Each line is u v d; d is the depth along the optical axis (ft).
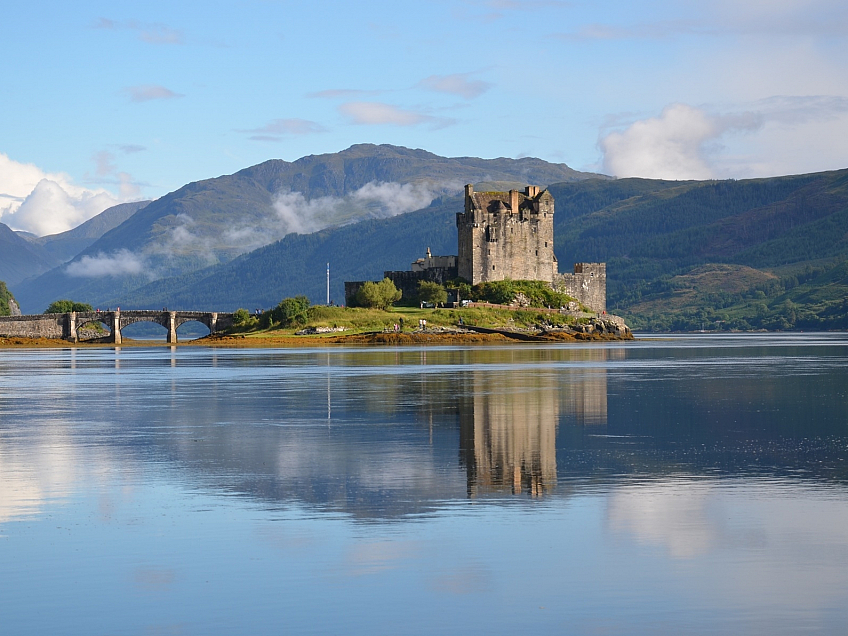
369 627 81.00
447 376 349.20
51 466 147.02
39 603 86.02
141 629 80.74
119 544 102.12
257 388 298.15
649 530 106.73
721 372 371.15
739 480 133.59
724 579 91.15
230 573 92.94
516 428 190.29
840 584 89.81
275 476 137.80
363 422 201.87
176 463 149.18
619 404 238.07
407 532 106.01
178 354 618.03
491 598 86.79
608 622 81.87
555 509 116.26
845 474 137.90
